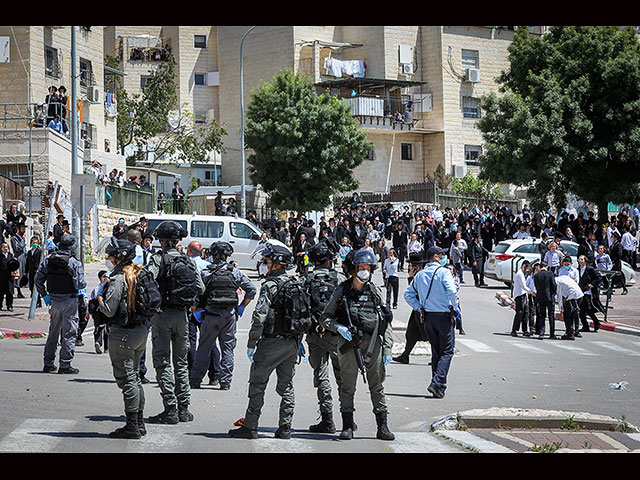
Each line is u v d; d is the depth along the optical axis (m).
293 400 8.33
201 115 58.12
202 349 11.19
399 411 10.06
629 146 36.81
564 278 19.14
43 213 30.47
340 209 44.97
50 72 39.22
